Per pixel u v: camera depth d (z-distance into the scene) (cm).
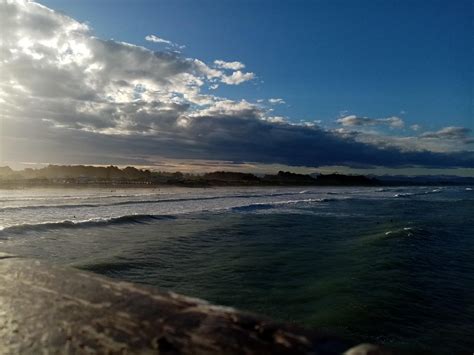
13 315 158
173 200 4084
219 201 4216
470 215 3081
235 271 1138
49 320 155
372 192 8056
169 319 153
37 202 3219
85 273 213
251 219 2572
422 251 1448
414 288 957
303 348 128
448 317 783
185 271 1139
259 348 128
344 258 1321
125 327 147
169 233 1892
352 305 823
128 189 6372
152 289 188
